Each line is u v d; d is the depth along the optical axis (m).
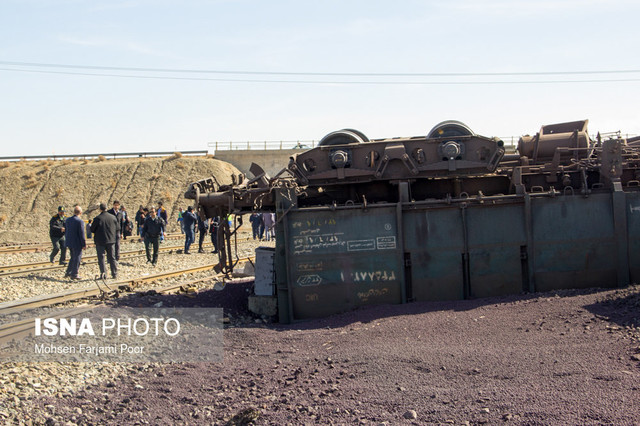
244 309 12.68
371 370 7.19
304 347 8.84
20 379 7.32
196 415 6.32
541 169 11.66
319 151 11.59
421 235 11.11
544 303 9.52
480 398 5.93
